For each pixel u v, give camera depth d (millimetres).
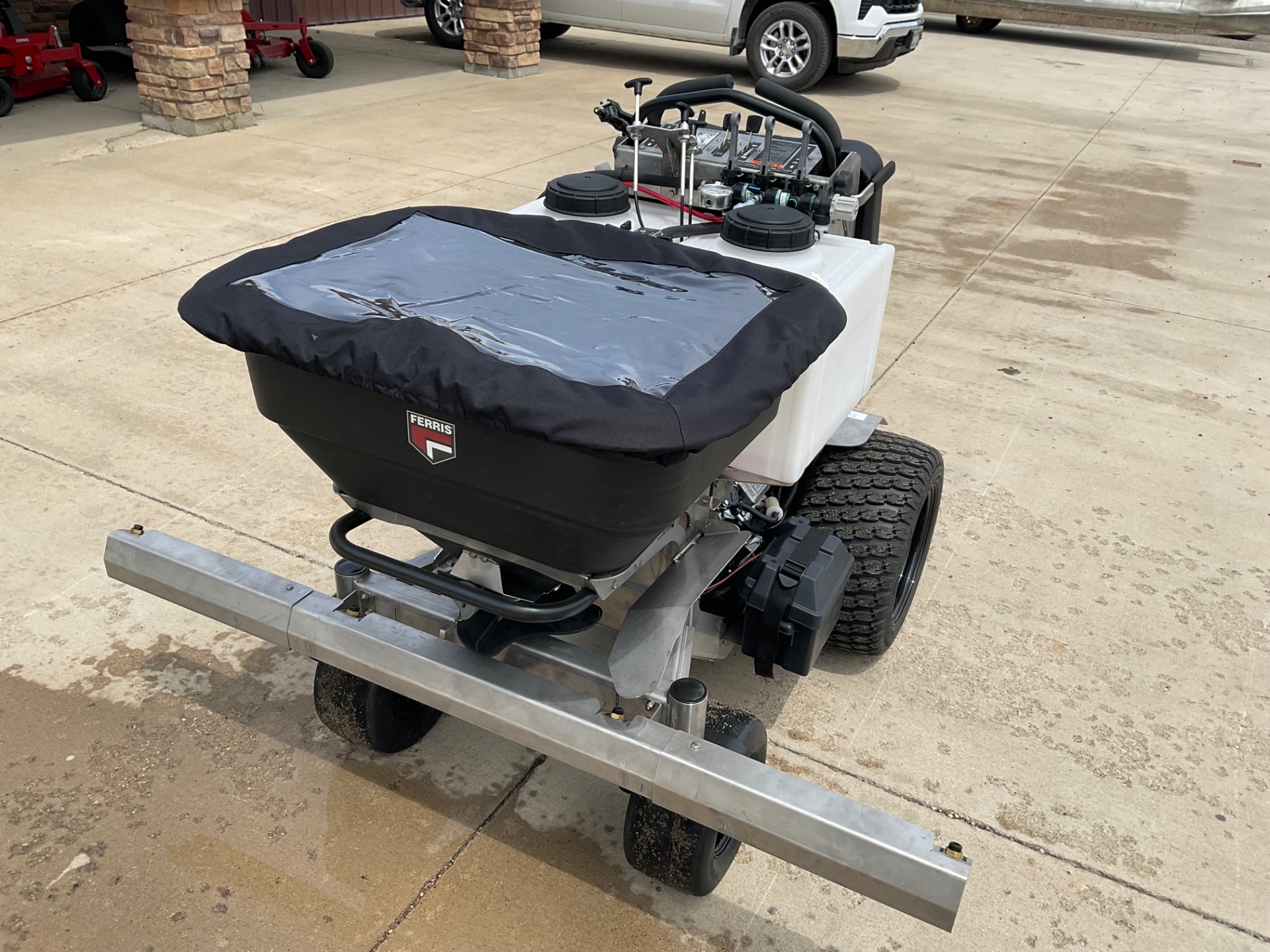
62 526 3014
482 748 2375
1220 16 13094
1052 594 3059
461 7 11016
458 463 1514
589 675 1838
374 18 12953
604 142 7664
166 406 3719
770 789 1576
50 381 3814
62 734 2309
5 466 3273
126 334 4215
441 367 1393
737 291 1752
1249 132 9828
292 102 8344
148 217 5512
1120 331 5047
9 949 1826
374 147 7160
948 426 4016
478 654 1834
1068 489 3625
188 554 2047
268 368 1608
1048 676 2717
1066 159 8367
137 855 2033
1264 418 4230
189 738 2332
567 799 2254
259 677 2535
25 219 5363
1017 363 4633
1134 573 3180
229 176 6293
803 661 2090
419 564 2180
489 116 8312
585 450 1324
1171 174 8102
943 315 5125
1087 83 11891
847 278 2023
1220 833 2266
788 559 2096
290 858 2053
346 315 1553
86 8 8336
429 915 1954
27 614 2666
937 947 1964
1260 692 2709
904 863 1486
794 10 9828
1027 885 2105
